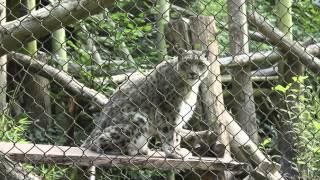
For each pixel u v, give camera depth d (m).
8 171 5.24
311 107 6.10
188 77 6.06
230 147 6.22
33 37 5.59
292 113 6.13
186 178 6.67
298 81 6.20
